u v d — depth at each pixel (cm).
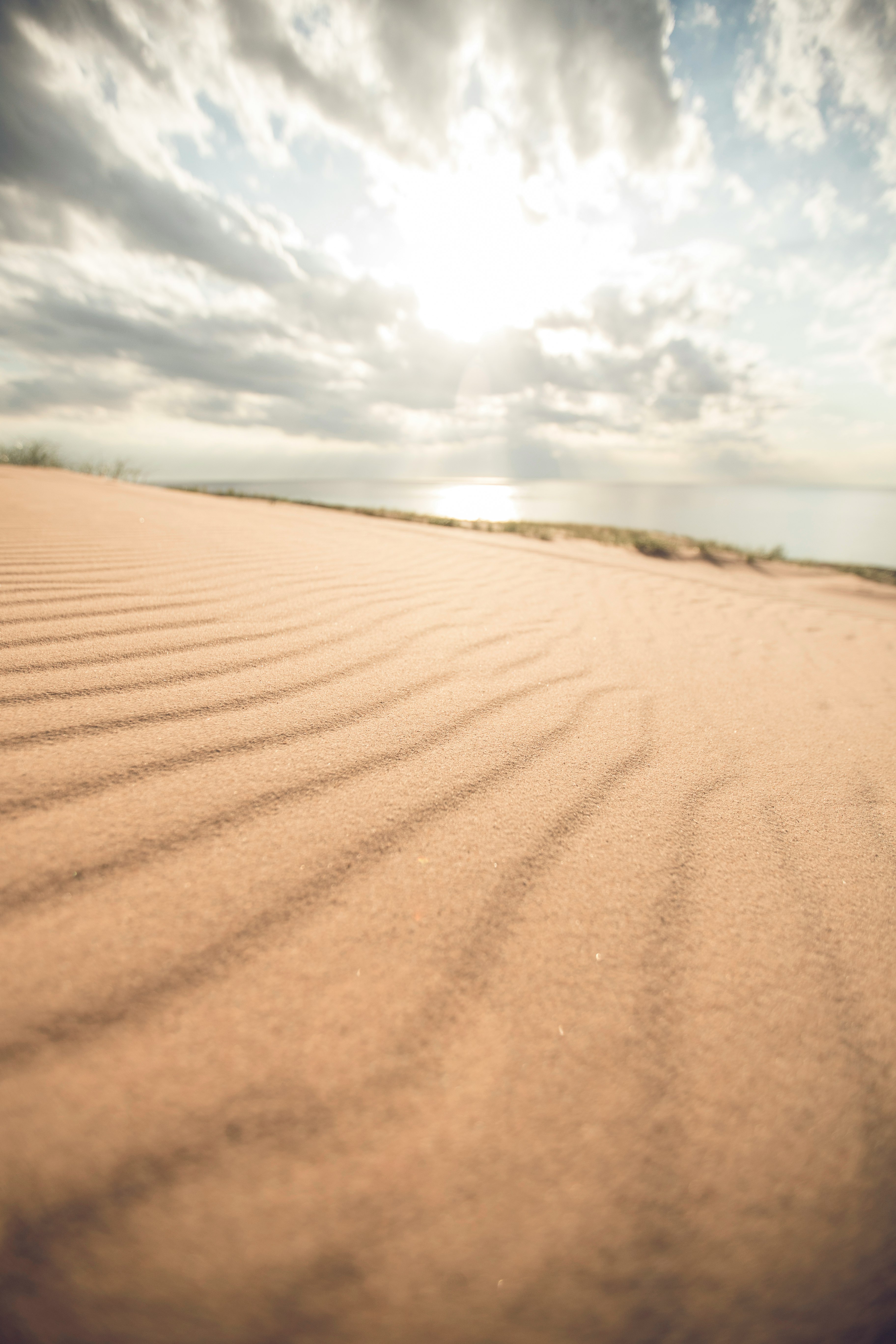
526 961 82
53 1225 50
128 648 167
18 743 113
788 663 261
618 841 112
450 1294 50
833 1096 68
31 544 279
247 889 87
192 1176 54
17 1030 63
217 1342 46
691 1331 50
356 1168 56
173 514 456
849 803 137
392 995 74
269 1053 65
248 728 134
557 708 171
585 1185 57
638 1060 70
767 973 85
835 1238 55
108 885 83
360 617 230
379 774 124
